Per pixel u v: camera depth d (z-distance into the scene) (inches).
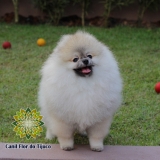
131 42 98.3
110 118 51.6
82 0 114.4
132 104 66.6
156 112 64.3
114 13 118.9
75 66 48.7
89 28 111.3
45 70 51.0
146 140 57.1
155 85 71.4
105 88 49.8
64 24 119.2
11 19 121.9
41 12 120.6
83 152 52.3
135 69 79.8
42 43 95.9
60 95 49.4
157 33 106.7
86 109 49.6
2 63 84.0
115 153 52.3
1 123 61.2
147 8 115.8
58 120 50.9
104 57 50.1
